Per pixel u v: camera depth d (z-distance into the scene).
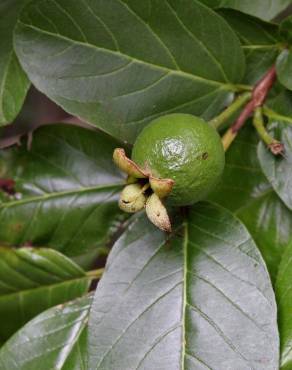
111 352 0.28
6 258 0.33
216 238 0.29
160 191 0.26
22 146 0.34
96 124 0.30
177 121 0.27
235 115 0.31
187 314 0.28
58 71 0.30
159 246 0.30
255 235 0.32
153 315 0.29
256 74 0.32
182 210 0.30
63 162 0.34
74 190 0.34
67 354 0.31
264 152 0.30
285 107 0.30
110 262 0.29
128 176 0.27
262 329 0.27
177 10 0.29
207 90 0.31
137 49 0.30
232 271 0.29
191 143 0.27
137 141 0.27
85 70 0.30
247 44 0.31
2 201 0.34
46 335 0.31
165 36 0.30
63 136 0.34
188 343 0.28
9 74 0.31
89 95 0.30
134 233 0.30
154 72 0.30
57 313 0.32
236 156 0.33
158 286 0.29
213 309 0.28
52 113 0.52
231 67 0.31
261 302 0.28
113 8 0.29
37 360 0.31
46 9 0.29
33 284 0.34
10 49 0.31
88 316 0.30
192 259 0.29
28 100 0.52
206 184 0.27
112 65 0.30
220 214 0.30
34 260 0.33
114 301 0.29
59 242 0.34
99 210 0.33
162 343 0.28
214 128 0.28
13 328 0.34
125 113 0.30
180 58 0.30
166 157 0.26
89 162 0.34
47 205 0.34
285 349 0.27
